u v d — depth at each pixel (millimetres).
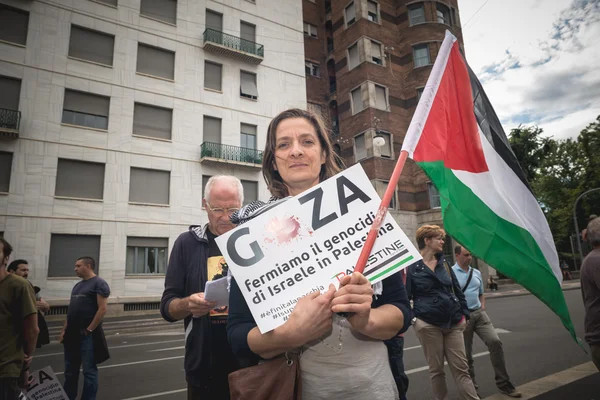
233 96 20453
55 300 14531
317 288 1143
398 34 25219
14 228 14484
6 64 15391
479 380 4938
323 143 1534
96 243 15875
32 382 3125
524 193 2061
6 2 15695
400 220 22188
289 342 1032
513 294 19766
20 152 15062
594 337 2732
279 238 1205
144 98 18000
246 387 1171
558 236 37750
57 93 16125
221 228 2379
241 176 19656
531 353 6348
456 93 2021
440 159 1829
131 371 6488
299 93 22656
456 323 3635
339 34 25641
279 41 22734
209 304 1902
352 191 1239
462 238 1748
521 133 28125
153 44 18734
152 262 16891
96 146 16516
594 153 35156
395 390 1263
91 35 17406
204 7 20609
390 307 1159
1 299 2662
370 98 22906
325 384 1159
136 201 17000
